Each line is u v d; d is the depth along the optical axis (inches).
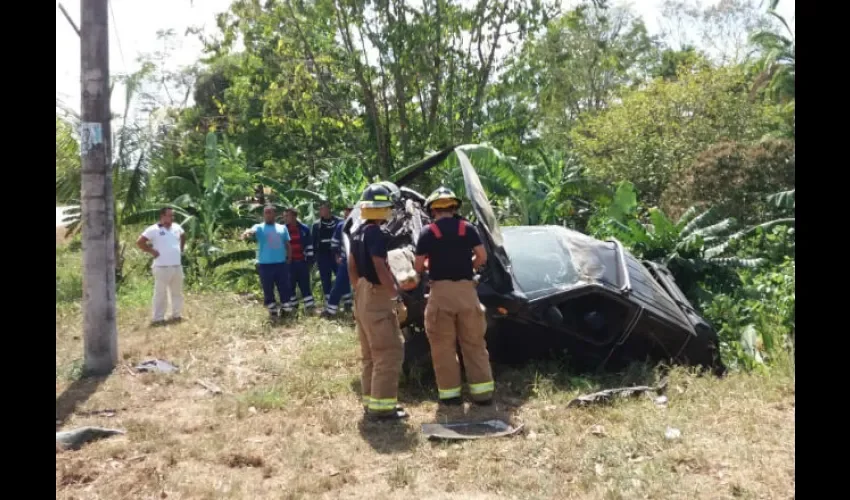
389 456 196.7
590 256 287.4
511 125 677.9
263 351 319.9
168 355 312.7
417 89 656.4
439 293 232.7
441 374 238.1
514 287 257.9
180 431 219.6
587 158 760.3
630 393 235.1
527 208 535.8
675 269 422.3
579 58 1134.4
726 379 253.3
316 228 423.2
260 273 392.5
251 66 705.0
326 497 171.6
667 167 685.3
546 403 233.9
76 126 517.7
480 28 645.9
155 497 173.5
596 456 189.2
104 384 268.1
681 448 190.2
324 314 401.4
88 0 277.9
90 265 282.5
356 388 259.6
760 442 193.8
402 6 631.2
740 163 523.2
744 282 406.9
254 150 897.5
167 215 388.2
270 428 218.4
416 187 619.2
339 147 710.5
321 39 666.2
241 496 172.7
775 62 1010.7
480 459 190.9
